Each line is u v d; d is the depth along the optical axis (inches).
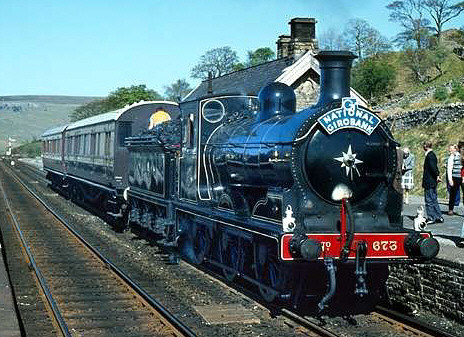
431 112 1130.0
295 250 320.5
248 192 390.9
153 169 589.3
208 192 454.3
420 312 364.8
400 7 2576.3
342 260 325.4
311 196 338.6
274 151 349.1
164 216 566.3
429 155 546.9
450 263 341.1
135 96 2431.1
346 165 340.2
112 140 766.5
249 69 975.6
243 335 313.3
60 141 1279.5
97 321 338.3
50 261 525.3
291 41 866.8
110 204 812.6
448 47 2632.9
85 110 3144.7
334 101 340.5
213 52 2618.1
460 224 537.6
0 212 946.7
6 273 406.6
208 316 345.4
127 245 618.5
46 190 1407.5
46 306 373.1
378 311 360.5
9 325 281.9
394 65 2464.3
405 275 380.8
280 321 338.0
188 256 523.8
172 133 539.8
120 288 421.7
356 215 345.7
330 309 367.6
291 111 398.0
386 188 352.5
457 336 306.3
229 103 473.1
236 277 447.2
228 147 411.8
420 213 338.0
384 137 350.3
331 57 350.0
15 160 3801.7
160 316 340.5
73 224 798.5
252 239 369.1
